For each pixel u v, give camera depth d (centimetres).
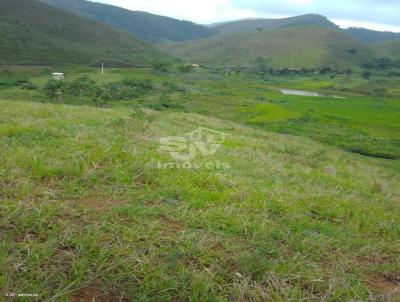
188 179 543
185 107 4003
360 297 306
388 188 851
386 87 8050
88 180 476
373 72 11444
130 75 6675
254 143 1178
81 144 654
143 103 4006
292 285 312
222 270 314
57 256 303
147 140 807
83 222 364
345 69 12144
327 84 8225
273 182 628
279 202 498
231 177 594
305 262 349
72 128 818
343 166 1217
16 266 278
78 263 291
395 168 1994
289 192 563
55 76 5725
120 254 314
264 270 320
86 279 280
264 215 443
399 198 718
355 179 889
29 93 4112
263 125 3256
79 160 545
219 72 9988
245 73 10244
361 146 2658
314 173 800
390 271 368
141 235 350
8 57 7162
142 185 496
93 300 260
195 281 290
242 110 4012
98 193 446
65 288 264
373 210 562
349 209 538
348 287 319
